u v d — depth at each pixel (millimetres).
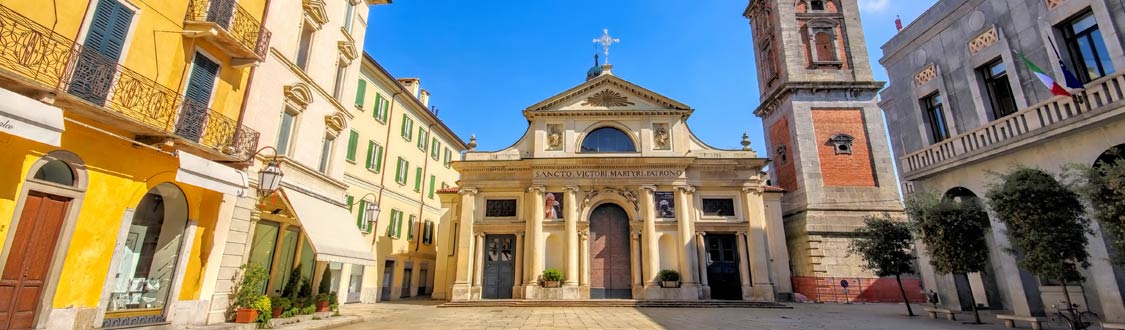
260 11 13156
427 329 13070
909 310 16484
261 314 12445
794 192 27375
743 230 23703
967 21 14922
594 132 26281
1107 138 10672
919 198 14492
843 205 25578
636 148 25391
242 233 12945
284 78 14344
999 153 12992
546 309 19969
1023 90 12961
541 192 24266
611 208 24812
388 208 25391
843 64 29031
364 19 20141
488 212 24906
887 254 16984
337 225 15500
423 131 30656
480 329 13102
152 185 10508
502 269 24125
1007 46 13492
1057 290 12609
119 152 9766
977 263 13109
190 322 11172
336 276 20594
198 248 11617
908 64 17375
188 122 10508
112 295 9969
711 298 23188
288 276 15641
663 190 24438
